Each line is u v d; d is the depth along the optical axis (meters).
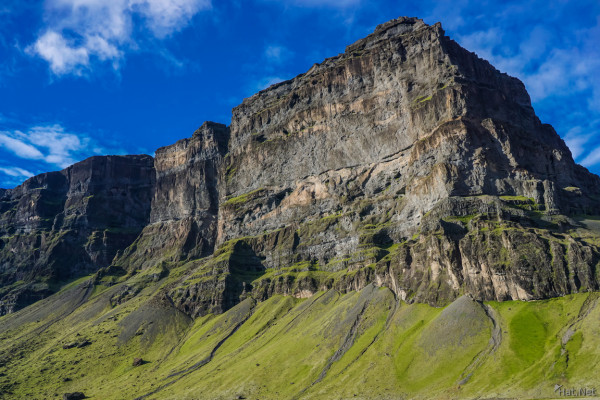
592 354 151.00
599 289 181.25
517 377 157.12
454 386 165.62
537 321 180.38
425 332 199.25
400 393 175.00
